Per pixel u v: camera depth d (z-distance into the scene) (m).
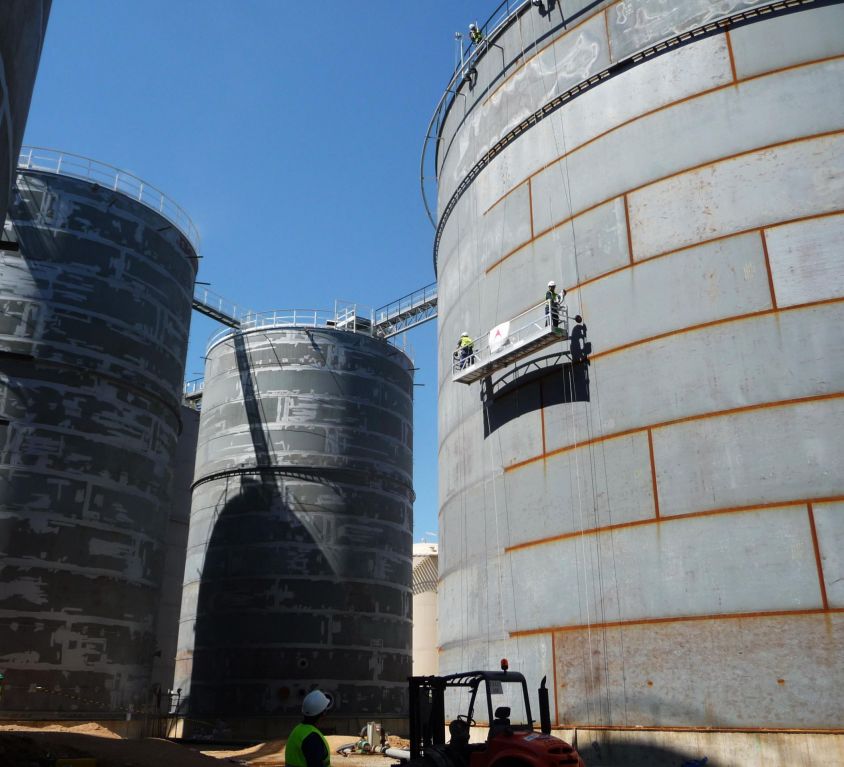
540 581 20.36
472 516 23.86
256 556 44.28
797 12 20.09
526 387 22.47
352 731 41.38
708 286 18.98
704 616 16.88
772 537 16.48
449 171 30.20
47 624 29.64
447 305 29.25
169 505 37.72
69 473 31.89
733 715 15.98
